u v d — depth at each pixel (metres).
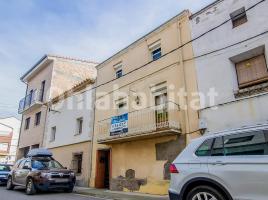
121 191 12.47
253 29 9.45
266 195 3.87
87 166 15.61
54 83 22.92
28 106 25.47
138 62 14.17
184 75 11.44
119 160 13.47
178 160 5.25
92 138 15.84
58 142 19.61
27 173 12.07
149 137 11.84
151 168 11.57
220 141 4.80
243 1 10.01
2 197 10.34
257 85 8.98
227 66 9.92
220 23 10.63
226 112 9.46
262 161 4.06
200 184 4.74
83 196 10.80
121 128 12.77
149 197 9.81
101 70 16.95
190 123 10.59
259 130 4.39
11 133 46.06
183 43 11.98
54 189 12.66
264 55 9.24
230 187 4.26
